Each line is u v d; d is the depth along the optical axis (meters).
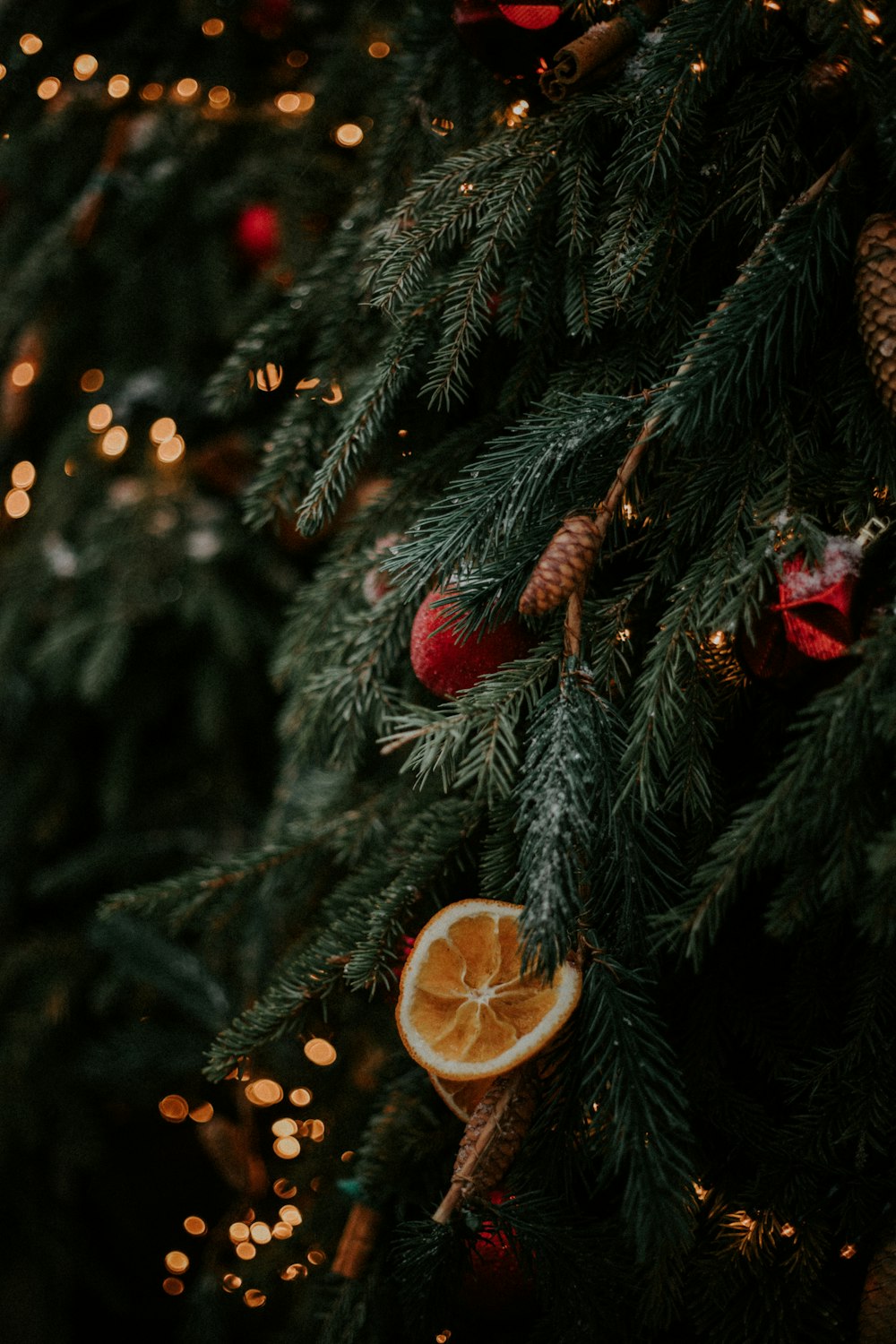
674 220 0.80
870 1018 0.77
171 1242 1.66
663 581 0.80
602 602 0.80
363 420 0.83
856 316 0.77
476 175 0.83
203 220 1.45
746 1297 0.78
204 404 1.53
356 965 0.80
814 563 0.74
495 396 0.91
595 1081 0.74
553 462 0.77
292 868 1.00
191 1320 1.14
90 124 1.45
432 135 0.91
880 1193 0.78
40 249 1.48
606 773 0.74
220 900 1.00
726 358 0.74
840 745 0.70
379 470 0.99
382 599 0.89
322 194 1.24
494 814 0.81
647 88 0.78
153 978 1.34
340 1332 0.87
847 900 0.71
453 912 0.77
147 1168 1.70
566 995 0.74
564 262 0.84
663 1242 0.71
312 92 1.31
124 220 1.45
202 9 1.31
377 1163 0.88
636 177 0.79
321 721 0.95
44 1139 1.53
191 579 1.49
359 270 0.91
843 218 0.77
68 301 1.54
